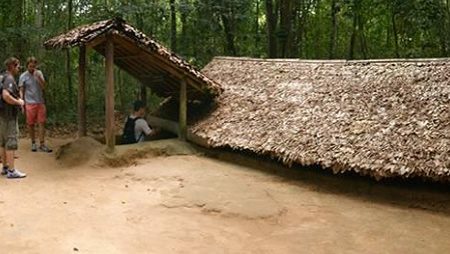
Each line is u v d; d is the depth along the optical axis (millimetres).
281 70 9695
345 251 4996
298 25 16750
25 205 6250
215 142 8594
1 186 7086
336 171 6754
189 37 14844
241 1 14188
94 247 4969
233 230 5523
